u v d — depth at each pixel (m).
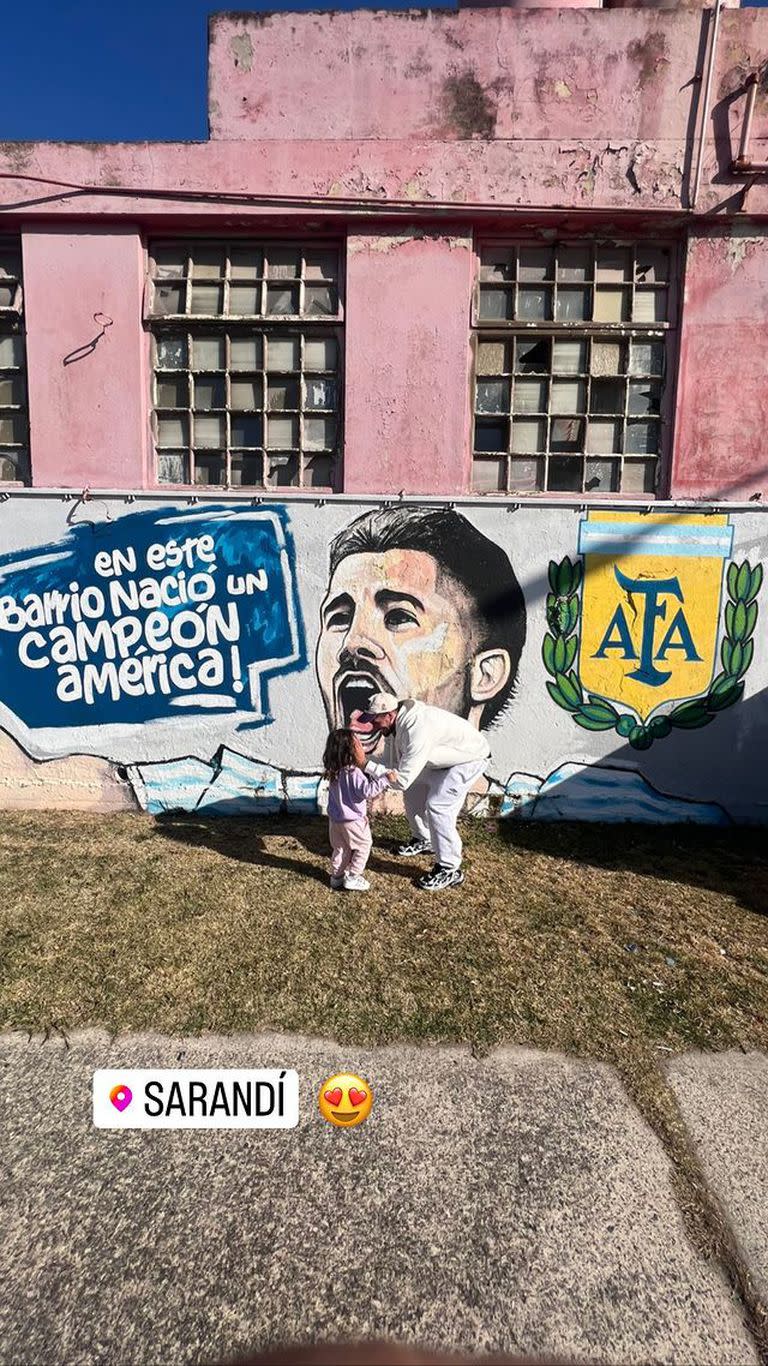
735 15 5.16
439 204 5.28
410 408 5.49
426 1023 3.31
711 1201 2.44
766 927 4.28
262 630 5.62
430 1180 2.49
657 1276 2.18
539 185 5.29
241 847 5.13
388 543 5.52
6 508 5.57
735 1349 1.99
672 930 4.20
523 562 5.52
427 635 5.58
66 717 5.76
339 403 5.60
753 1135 2.74
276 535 5.55
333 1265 2.18
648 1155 2.62
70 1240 2.25
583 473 5.64
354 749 4.29
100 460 5.62
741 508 5.39
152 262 5.59
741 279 5.37
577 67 5.23
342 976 3.64
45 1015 3.30
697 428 5.47
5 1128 2.68
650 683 5.58
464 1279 2.15
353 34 5.25
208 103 5.30
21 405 5.73
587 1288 2.14
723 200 5.26
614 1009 3.47
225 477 5.71
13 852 4.98
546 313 5.55
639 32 5.18
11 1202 2.38
